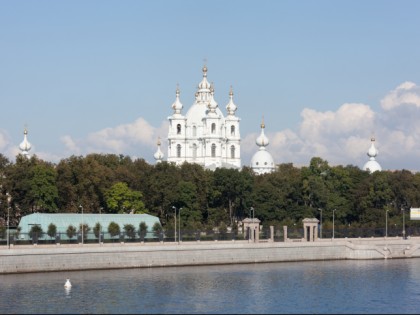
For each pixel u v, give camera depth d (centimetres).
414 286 19112
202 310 15912
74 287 18062
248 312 15812
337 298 17388
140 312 15638
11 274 19725
